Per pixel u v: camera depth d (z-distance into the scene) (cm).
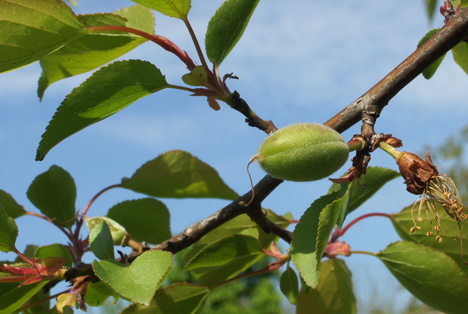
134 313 28
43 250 30
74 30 26
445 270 29
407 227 31
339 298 33
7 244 27
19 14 25
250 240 29
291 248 26
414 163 26
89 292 29
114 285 25
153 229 32
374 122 27
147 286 25
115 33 29
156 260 25
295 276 30
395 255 30
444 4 29
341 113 27
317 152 25
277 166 25
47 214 32
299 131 25
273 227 29
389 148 26
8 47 26
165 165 33
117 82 27
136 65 27
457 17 27
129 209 32
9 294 27
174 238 28
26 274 26
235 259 31
